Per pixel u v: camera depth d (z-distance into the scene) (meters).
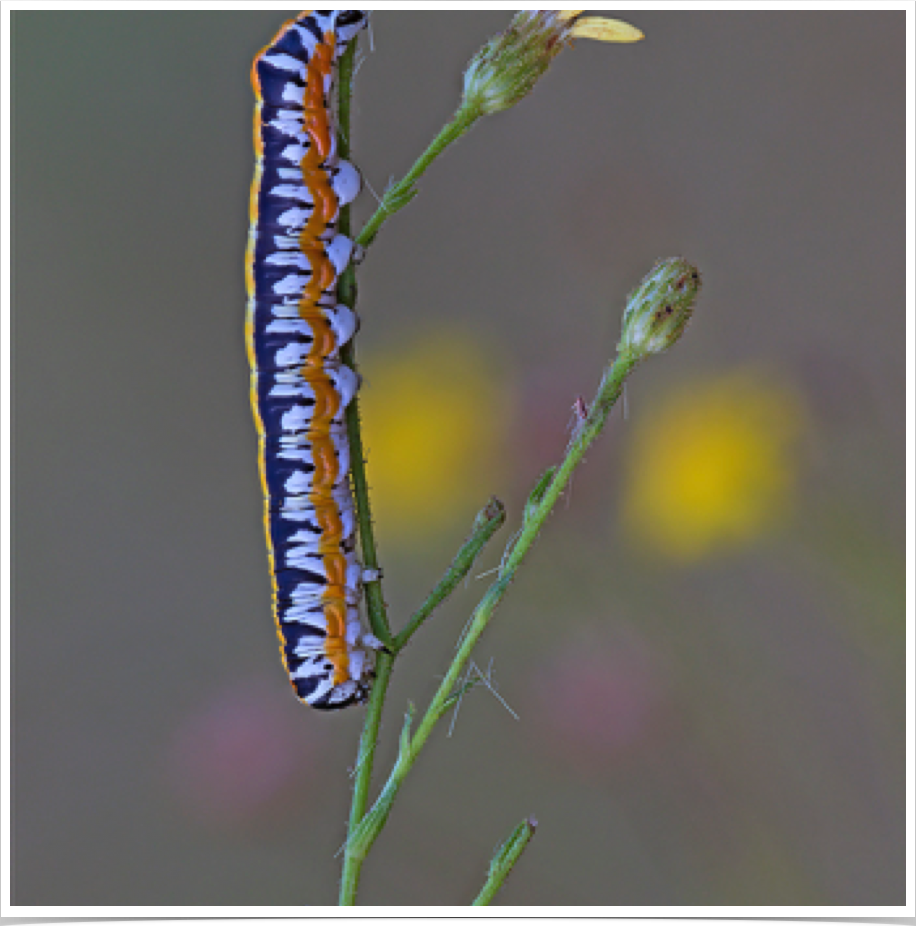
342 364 0.30
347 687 0.30
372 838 0.29
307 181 0.30
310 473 0.30
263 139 0.30
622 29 0.29
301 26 0.30
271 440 0.30
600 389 0.29
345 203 0.30
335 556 0.30
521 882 0.33
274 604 0.30
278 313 0.30
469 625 0.29
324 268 0.30
